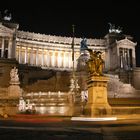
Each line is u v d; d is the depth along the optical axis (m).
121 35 142.62
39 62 131.75
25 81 97.25
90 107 26.97
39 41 132.50
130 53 138.38
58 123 20.41
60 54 136.75
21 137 12.04
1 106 40.06
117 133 13.21
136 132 13.51
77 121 22.41
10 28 118.69
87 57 99.94
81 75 84.25
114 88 83.50
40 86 79.75
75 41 138.50
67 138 11.66
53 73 101.06
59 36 139.00
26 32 130.88
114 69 129.88
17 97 59.38
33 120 24.73
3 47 115.06
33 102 52.50
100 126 17.27
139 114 30.19
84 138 11.62
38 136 12.35
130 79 111.75
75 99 53.25
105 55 142.50
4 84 88.88
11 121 23.47
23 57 129.00
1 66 92.12
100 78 27.28
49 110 42.81
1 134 13.12
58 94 57.12
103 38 152.12
